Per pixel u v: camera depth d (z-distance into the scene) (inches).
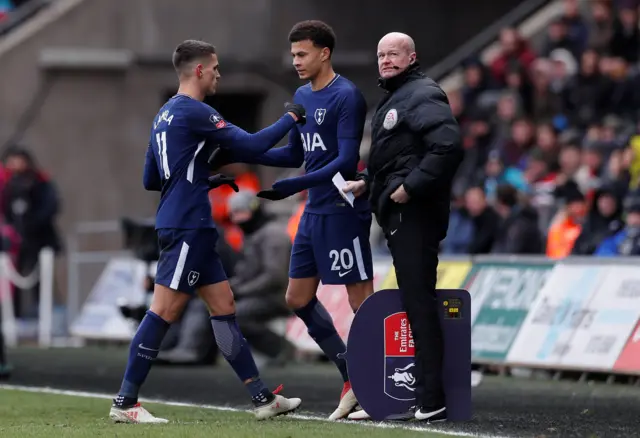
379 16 3265.3
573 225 1920.5
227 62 3216.0
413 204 1104.8
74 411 1285.7
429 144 1090.1
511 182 2170.3
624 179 1924.2
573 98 2490.2
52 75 3174.2
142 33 3206.2
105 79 3196.4
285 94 3233.3
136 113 3206.2
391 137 1114.7
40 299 2605.8
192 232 1125.1
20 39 3161.9
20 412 1279.5
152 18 3208.7
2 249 2568.9
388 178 1112.8
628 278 1649.9
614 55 2571.4
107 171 3196.4
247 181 2984.7
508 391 1494.8
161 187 1157.1
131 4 3198.8
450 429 1053.2
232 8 3228.3
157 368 1959.9
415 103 1100.5
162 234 1132.5
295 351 2094.0
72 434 1016.9
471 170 2453.2
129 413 1127.0
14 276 2603.3
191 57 1142.3
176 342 2023.9
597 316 1660.9
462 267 1882.4
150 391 1537.9
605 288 1668.3
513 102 2464.3
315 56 1147.3
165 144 1130.7
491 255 1889.8
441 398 1110.4
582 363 1646.2
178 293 1136.2
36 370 1878.7
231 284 1929.1
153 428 1049.5
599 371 1622.8
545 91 2511.1
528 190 2175.2
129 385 1131.9
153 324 1133.1
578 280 1706.4
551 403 1341.0
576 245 1852.9
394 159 1112.8
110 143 3198.8
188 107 1127.0
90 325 2549.2
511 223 1948.8
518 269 1796.3
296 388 1553.9
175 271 1126.4
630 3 2586.1
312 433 989.2
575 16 2647.6
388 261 2020.2
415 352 1111.0
